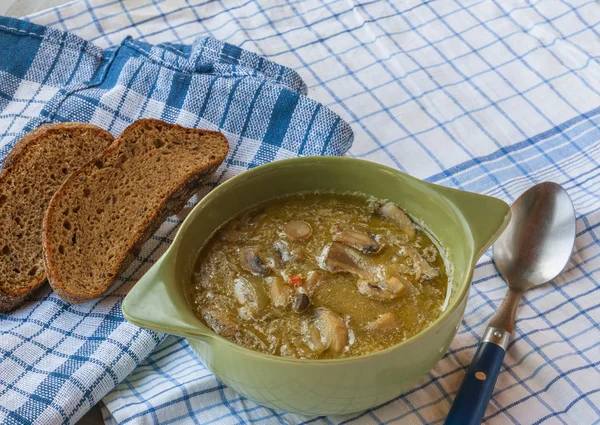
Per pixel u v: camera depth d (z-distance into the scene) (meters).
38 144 0.65
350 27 0.82
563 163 0.71
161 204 0.62
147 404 0.55
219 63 0.70
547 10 0.83
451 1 0.84
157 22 0.81
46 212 0.61
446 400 0.56
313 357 0.52
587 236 0.65
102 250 0.62
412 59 0.79
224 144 0.66
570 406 0.56
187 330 0.50
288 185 0.58
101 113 0.69
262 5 0.83
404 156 0.72
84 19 0.79
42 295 0.61
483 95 0.76
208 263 0.56
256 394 0.52
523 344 0.59
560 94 0.76
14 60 0.72
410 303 0.54
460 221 0.54
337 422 0.55
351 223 0.57
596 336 0.60
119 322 0.59
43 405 0.55
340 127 0.67
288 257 0.56
